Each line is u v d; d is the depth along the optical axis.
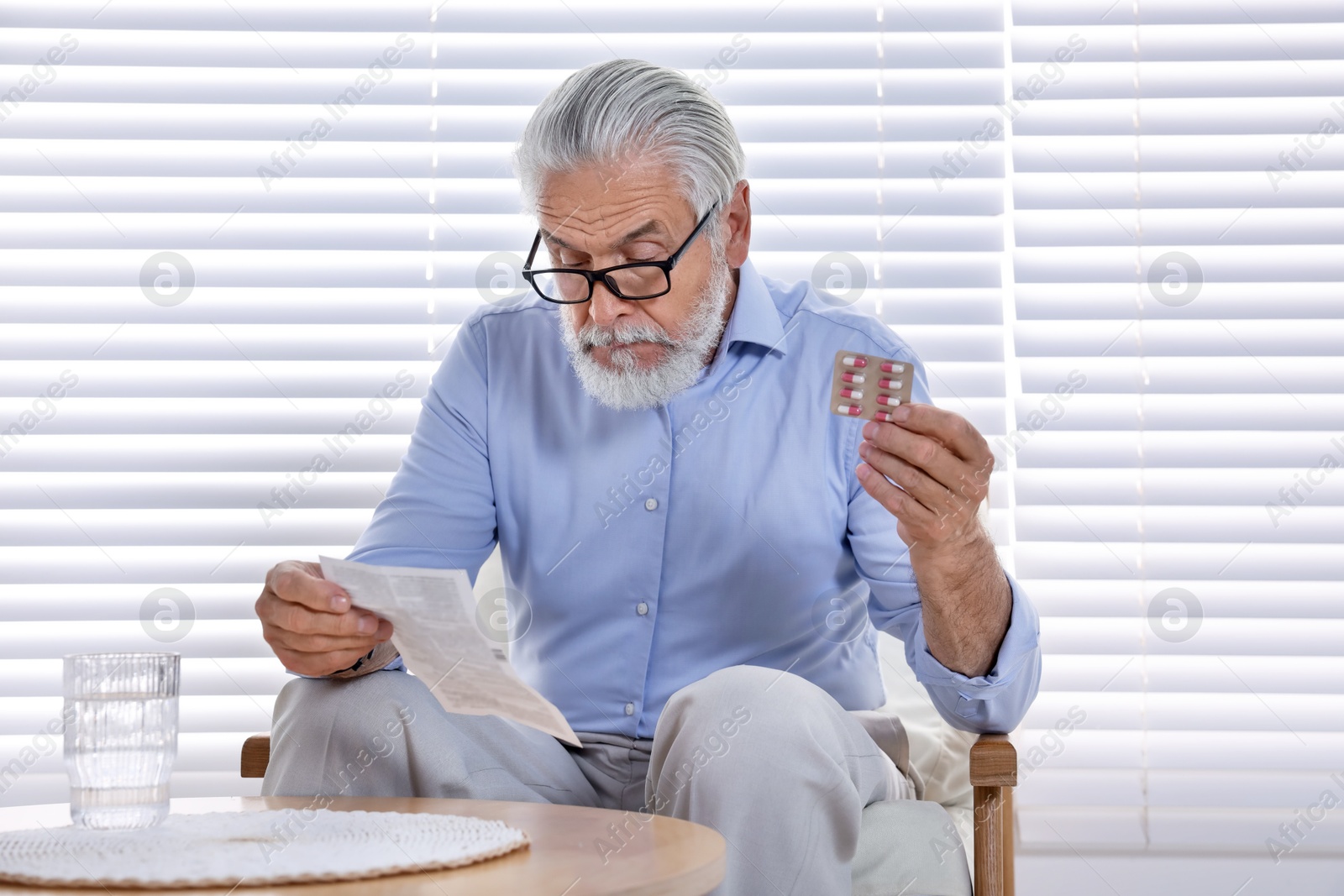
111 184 2.01
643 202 1.29
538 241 1.42
